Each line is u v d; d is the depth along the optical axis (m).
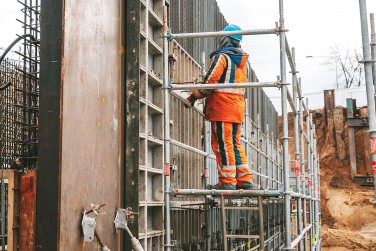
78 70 3.69
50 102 3.42
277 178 19.42
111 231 4.23
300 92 9.46
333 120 38.09
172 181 7.12
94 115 3.98
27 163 4.72
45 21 3.48
